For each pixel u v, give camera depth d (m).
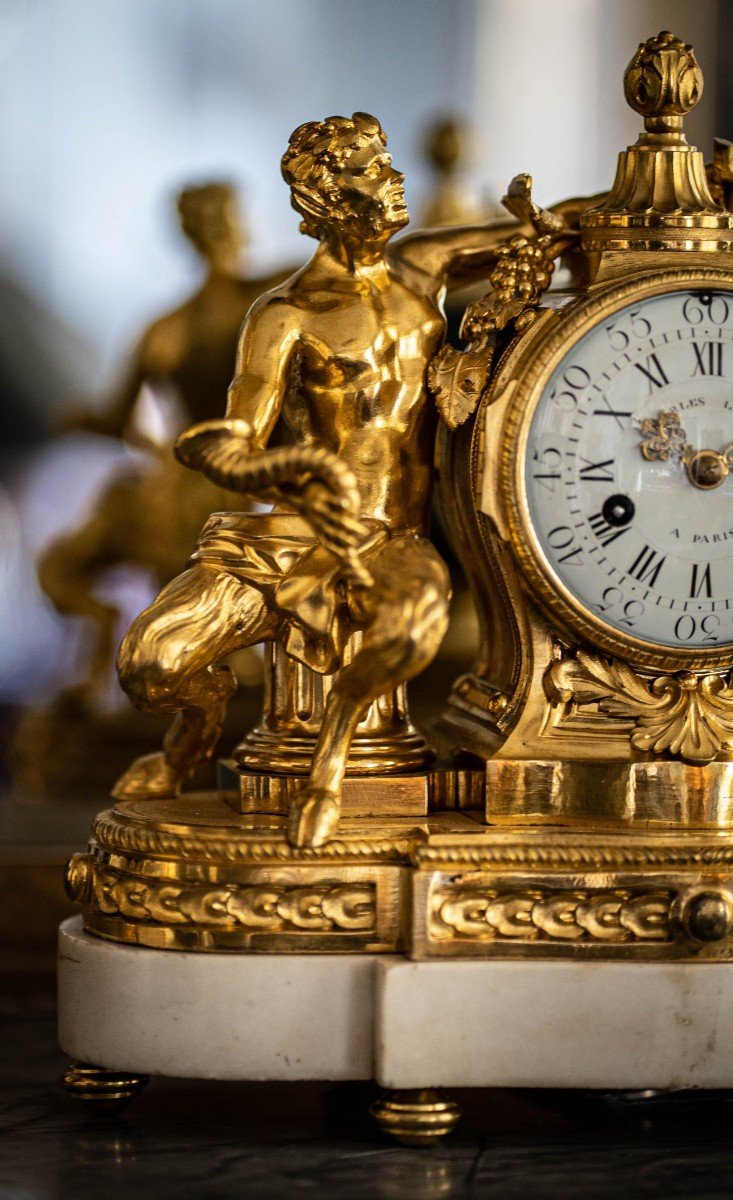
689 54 1.14
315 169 1.12
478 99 4.36
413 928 1.04
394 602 1.05
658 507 1.10
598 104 4.31
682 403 1.09
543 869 1.05
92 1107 1.10
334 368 1.11
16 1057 1.26
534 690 1.11
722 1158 1.03
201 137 4.63
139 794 1.22
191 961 1.05
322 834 1.05
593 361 1.09
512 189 1.15
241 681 1.94
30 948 1.56
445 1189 0.97
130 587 2.99
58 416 2.23
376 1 4.40
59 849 1.60
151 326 2.11
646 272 1.10
